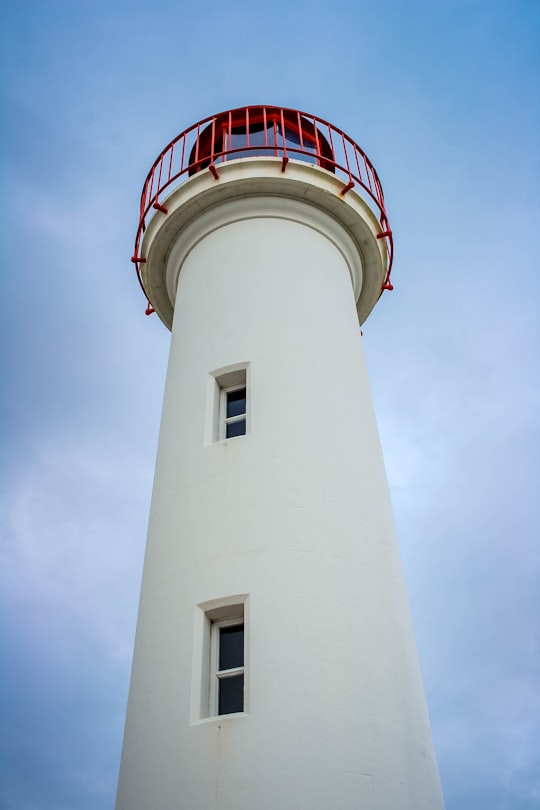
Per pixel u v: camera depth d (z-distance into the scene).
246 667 8.51
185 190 13.99
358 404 11.61
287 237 13.47
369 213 14.60
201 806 7.70
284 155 13.77
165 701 8.62
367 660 8.75
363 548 9.77
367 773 7.91
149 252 14.70
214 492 10.08
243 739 7.95
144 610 9.74
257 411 10.74
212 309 12.51
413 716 8.83
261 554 9.28
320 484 10.07
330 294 12.95
